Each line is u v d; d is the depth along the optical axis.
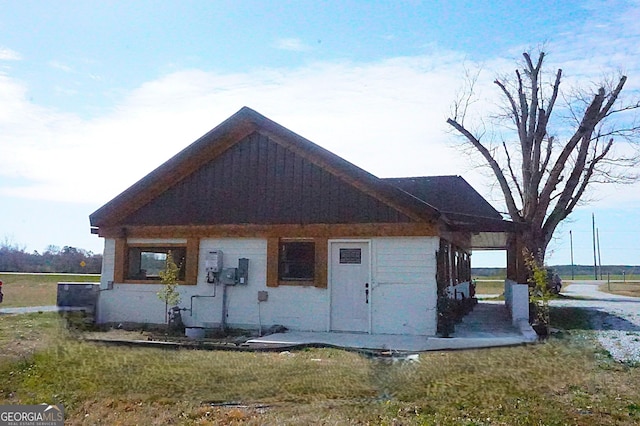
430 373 9.52
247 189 16.23
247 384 8.75
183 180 16.84
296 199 15.76
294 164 15.91
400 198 14.67
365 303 14.99
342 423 6.85
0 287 23.22
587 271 85.69
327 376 9.28
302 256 15.82
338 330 15.12
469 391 8.36
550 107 23.41
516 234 17.73
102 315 17.09
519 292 16.56
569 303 27.73
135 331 15.65
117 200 17.00
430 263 14.55
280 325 15.48
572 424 6.92
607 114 22.86
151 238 16.94
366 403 7.79
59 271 46.59
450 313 14.92
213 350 12.05
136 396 8.11
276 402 7.89
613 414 7.30
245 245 16.12
